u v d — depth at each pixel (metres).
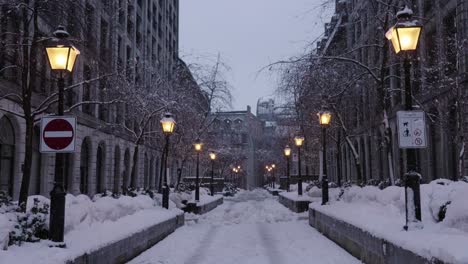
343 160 43.59
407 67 8.39
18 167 20.61
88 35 14.12
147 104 23.70
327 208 14.80
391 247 7.63
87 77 25.88
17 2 12.09
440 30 18.70
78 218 9.38
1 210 8.52
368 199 12.56
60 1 12.16
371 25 15.86
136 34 41.41
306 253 11.37
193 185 34.81
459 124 16.64
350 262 9.80
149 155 47.22
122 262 9.93
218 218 22.05
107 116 32.94
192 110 26.83
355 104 20.77
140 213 13.88
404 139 8.11
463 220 7.05
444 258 5.61
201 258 10.94
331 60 15.81
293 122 27.77
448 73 19.03
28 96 11.14
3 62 17.91
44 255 6.69
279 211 26.19
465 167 17.70
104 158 33.28
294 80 16.31
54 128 7.99
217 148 40.81
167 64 51.69
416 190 7.86
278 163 71.00
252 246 12.84
